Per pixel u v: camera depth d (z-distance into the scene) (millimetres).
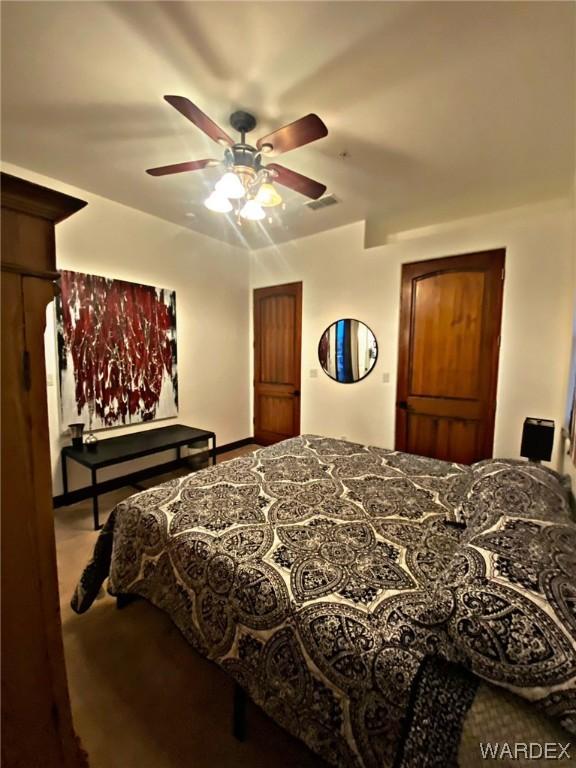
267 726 1242
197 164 1963
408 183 2684
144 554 1514
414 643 885
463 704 748
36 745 643
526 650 723
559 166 2416
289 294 4262
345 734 883
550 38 1426
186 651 1544
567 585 819
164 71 1619
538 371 2793
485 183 2674
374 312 3604
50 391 2805
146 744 1179
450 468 2133
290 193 2891
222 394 4375
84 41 1460
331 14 1348
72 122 2000
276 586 1109
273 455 2396
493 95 1761
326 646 943
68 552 2277
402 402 3508
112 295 3145
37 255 586
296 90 1734
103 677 1418
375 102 1818
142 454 2893
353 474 2045
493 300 2969
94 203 2996
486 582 864
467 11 1327
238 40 1462
